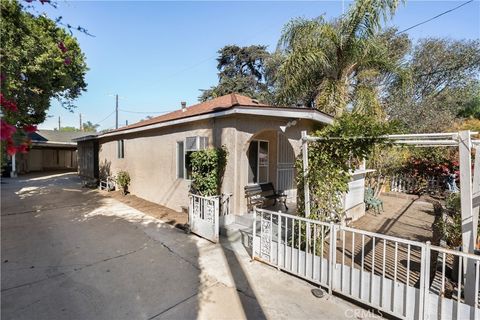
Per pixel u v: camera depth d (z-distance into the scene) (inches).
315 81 351.9
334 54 328.5
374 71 347.9
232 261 181.3
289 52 346.0
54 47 284.8
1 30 109.8
